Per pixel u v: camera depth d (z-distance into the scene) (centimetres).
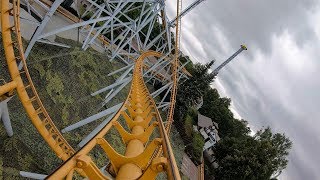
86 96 2791
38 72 2275
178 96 5319
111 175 563
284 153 7838
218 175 5206
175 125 5116
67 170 425
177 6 3106
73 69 2783
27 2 2009
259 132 8800
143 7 3067
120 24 3192
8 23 1273
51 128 1438
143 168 564
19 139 1692
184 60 7469
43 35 2014
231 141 5775
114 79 3684
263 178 5181
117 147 2577
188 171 4147
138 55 3509
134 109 1448
